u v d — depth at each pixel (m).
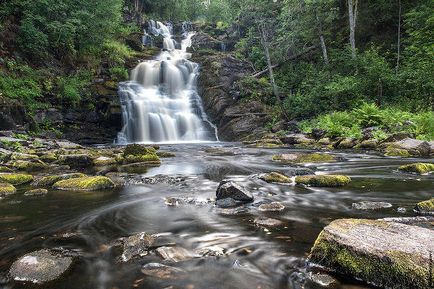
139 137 21.23
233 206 4.51
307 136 16.67
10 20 18.39
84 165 9.27
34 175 7.66
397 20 24.61
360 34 26.45
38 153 10.51
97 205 4.74
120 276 2.47
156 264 2.64
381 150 11.95
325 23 25.88
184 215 4.14
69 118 18.77
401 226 2.80
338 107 19.97
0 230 3.66
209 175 7.46
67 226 3.78
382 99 18.34
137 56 28.41
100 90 21.19
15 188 5.97
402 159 9.73
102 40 23.47
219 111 23.19
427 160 9.34
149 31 38.38
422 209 4.01
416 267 2.10
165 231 3.52
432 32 18.77
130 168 8.78
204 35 36.47
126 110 21.06
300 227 3.56
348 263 2.38
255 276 2.43
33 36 18.09
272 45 28.88
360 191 5.32
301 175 6.80
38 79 18.03
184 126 22.61
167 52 32.28
